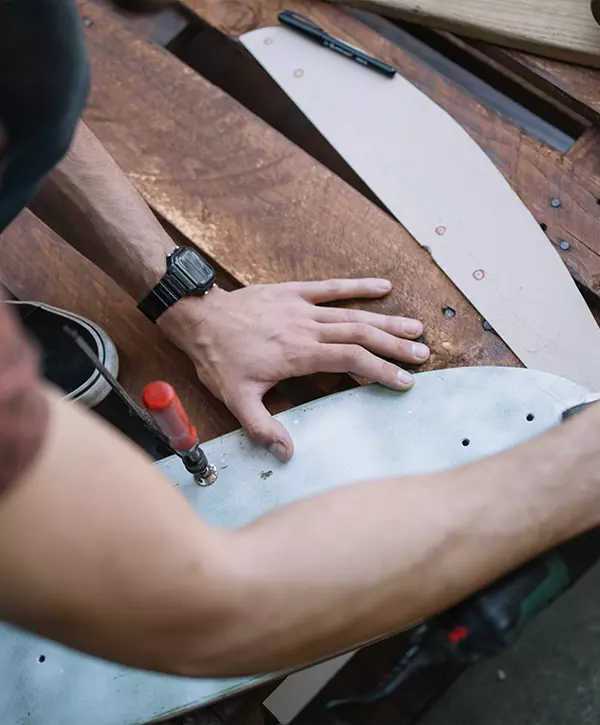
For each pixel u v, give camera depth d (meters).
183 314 0.94
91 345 0.96
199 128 1.08
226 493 0.88
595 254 1.00
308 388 1.04
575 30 1.08
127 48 1.13
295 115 1.18
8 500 0.39
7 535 0.39
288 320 0.94
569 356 0.95
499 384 0.90
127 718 0.80
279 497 0.87
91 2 1.17
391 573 0.58
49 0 0.36
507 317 0.97
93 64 1.12
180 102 1.10
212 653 0.52
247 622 0.52
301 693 1.12
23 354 0.38
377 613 0.59
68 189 0.90
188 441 0.78
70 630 0.45
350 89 1.11
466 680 1.28
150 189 1.06
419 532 0.60
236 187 1.05
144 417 0.79
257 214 1.04
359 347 0.92
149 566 0.44
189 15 1.18
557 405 0.88
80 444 0.42
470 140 1.06
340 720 1.08
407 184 1.05
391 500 0.61
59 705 0.81
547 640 1.28
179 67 1.11
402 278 1.00
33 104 0.39
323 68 1.12
